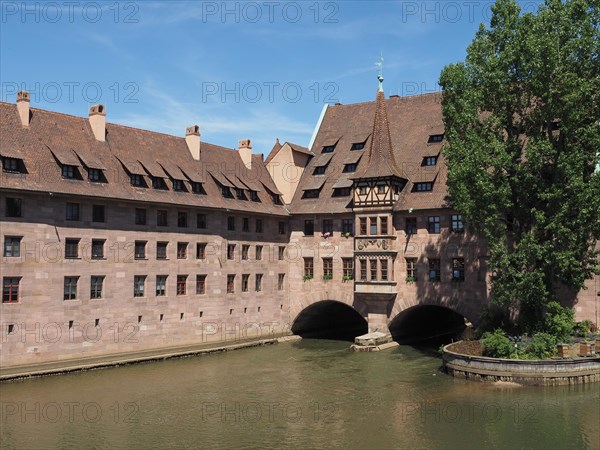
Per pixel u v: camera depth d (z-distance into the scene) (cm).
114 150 4219
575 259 3416
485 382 3356
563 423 2620
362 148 5259
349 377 3631
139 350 4112
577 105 3375
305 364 4053
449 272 4400
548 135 3556
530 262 3447
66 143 3922
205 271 4591
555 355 3362
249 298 4950
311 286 5166
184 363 4044
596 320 3819
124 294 4028
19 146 3631
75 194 3697
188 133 4891
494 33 3778
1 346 3397
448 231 4419
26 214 3522
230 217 4838
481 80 3766
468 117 3684
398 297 4631
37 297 3556
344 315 5922
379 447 2394
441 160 4691
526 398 3008
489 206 3450
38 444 2414
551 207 3419
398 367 3916
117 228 3997
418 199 4562
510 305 3666
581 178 3275
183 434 2553
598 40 3425
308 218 5231
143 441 2467
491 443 2414
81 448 2380
